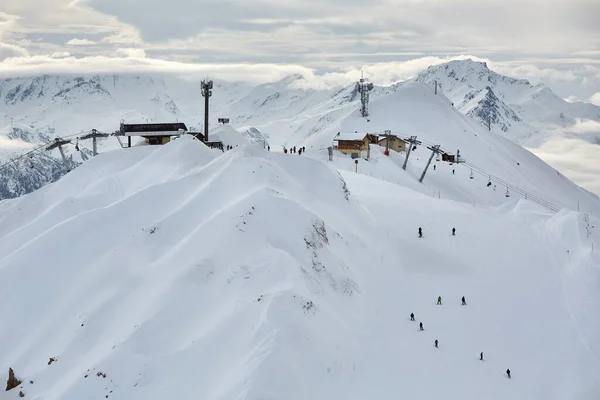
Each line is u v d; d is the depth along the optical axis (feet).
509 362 240.73
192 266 257.55
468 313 276.00
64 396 209.67
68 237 301.84
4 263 291.79
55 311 268.62
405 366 230.89
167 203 326.03
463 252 335.88
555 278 314.14
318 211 326.65
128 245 289.12
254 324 222.89
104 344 235.81
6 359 251.39
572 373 234.38
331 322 242.78
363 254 317.63
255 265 256.32
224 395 195.11
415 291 294.66
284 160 367.86
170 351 222.69
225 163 348.79
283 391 195.42
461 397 217.15
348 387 213.87
